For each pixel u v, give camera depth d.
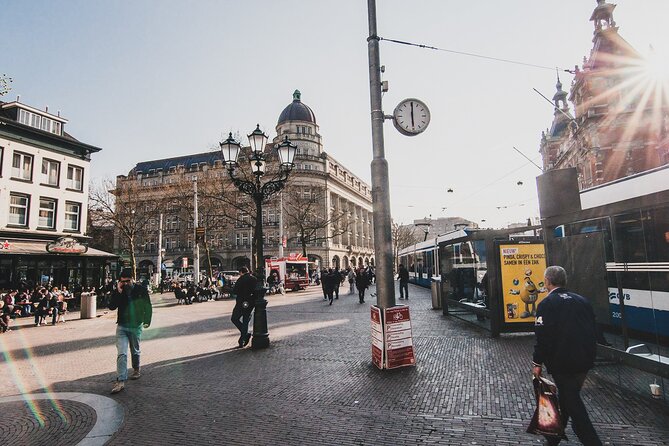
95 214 34.06
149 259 66.62
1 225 25.19
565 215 6.12
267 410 5.05
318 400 5.35
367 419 4.62
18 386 6.50
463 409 4.82
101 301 22.70
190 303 22.41
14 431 4.64
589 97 33.00
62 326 14.53
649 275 7.24
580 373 3.34
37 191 27.33
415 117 7.64
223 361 7.83
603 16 34.31
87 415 5.10
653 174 7.65
